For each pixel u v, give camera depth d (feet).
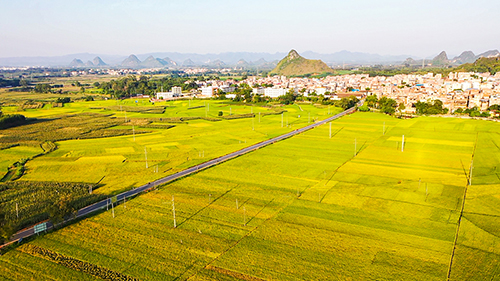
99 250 317.22
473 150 644.69
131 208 402.31
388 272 283.38
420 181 481.46
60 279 278.67
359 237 336.08
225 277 278.87
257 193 444.96
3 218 347.15
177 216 381.19
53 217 354.13
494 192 440.04
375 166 554.87
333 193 442.91
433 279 274.16
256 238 335.26
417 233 342.64
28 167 563.07
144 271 287.48
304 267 290.97
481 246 319.06
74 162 588.50
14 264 298.35
